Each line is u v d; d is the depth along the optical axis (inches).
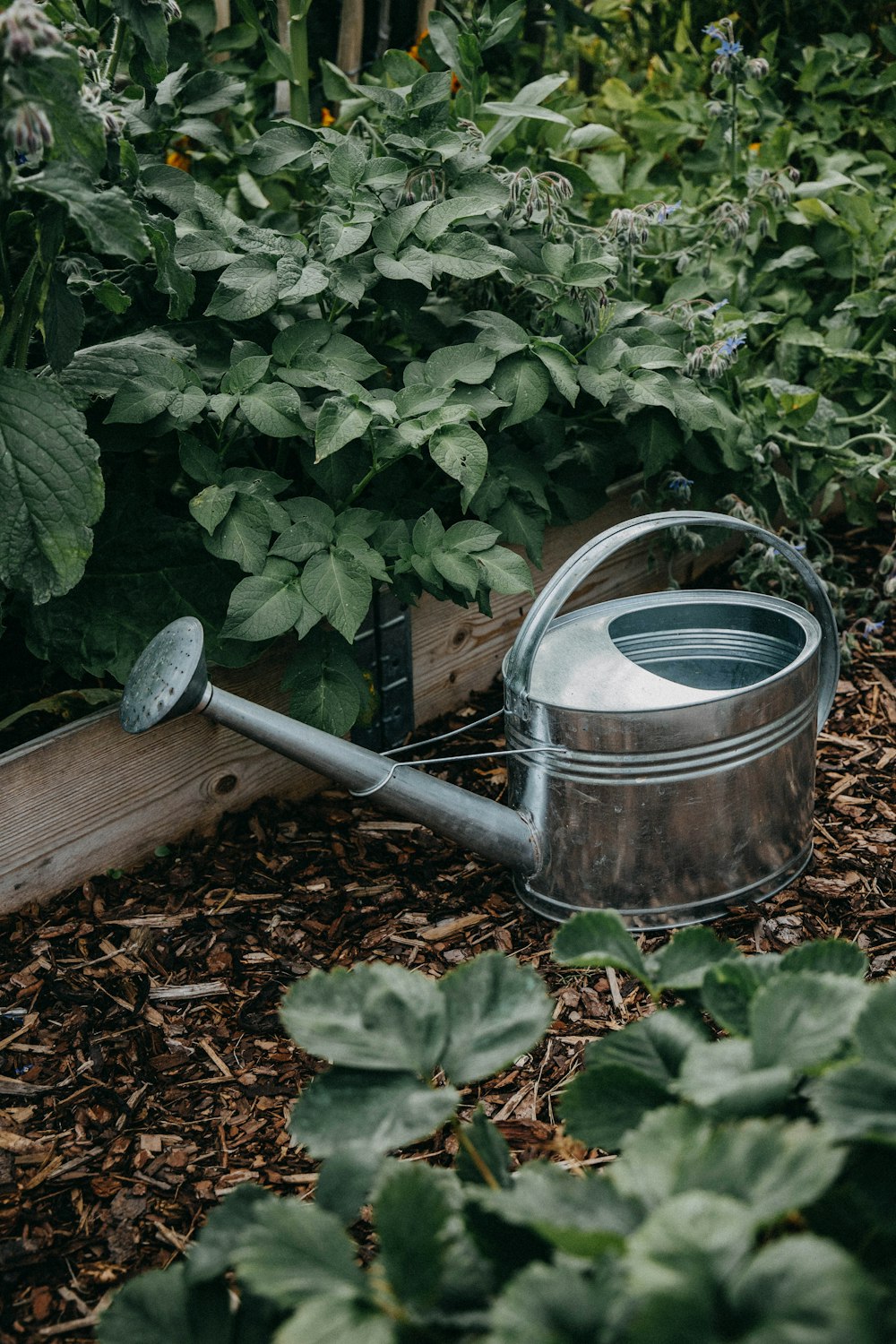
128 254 57.9
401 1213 29.7
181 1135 57.9
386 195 83.5
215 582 77.4
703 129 124.2
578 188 107.5
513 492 86.3
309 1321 27.9
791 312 113.3
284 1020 35.9
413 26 127.8
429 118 84.0
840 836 77.9
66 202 56.2
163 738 75.7
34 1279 50.3
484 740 89.5
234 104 87.8
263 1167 55.9
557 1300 26.7
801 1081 34.3
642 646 76.8
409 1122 33.6
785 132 113.7
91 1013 65.6
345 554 74.3
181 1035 64.1
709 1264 25.1
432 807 66.5
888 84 126.1
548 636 73.5
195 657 61.9
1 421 62.7
